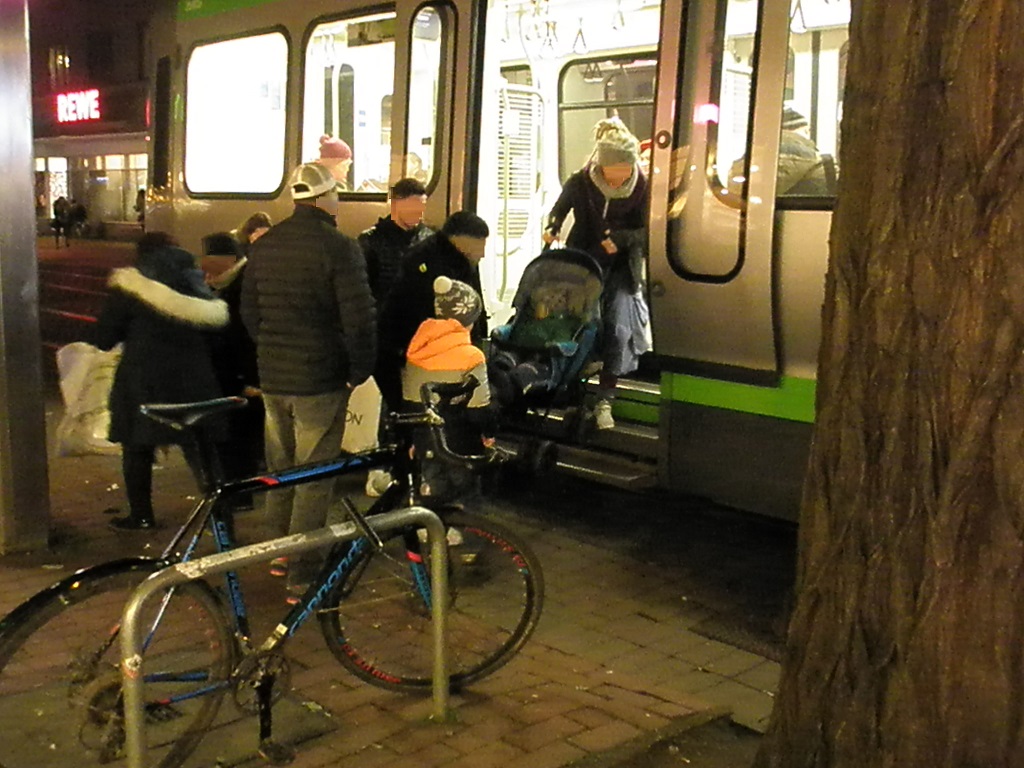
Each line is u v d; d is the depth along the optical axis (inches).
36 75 1487.5
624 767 134.6
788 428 198.7
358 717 145.5
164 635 131.3
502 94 308.2
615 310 246.7
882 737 92.4
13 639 120.4
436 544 141.3
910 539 89.4
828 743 97.6
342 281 176.1
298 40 285.9
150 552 208.7
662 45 210.2
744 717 152.9
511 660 163.3
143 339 208.7
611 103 326.3
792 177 193.2
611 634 183.2
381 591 150.2
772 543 228.4
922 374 87.3
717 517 245.0
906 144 86.9
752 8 196.4
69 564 201.5
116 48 1366.9
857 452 93.5
